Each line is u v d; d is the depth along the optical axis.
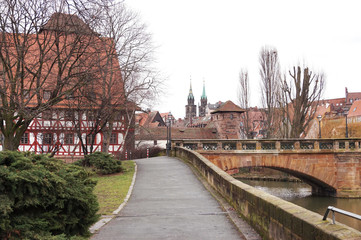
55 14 18.45
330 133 64.81
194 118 183.38
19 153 6.75
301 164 34.97
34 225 6.05
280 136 53.31
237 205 10.20
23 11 16.95
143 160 31.27
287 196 39.06
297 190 43.62
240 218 9.38
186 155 27.98
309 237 4.81
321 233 4.47
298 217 5.26
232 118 86.38
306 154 35.03
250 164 34.00
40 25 17.47
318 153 35.28
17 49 16.97
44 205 6.37
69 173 7.30
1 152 6.49
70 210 6.83
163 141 83.38
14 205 5.86
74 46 19.00
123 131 46.47
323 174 35.44
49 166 7.22
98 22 18.66
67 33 19.11
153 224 9.34
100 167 21.80
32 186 6.12
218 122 88.00
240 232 8.01
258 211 7.70
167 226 9.06
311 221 4.87
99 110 26.91
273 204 6.59
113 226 9.16
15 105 17.77
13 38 18.39
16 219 5.89
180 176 19.98
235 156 33.91
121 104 27.95
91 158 22.22
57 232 6.67
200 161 20.67
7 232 5.66
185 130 86.88
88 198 7.30
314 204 33.66
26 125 18.86
